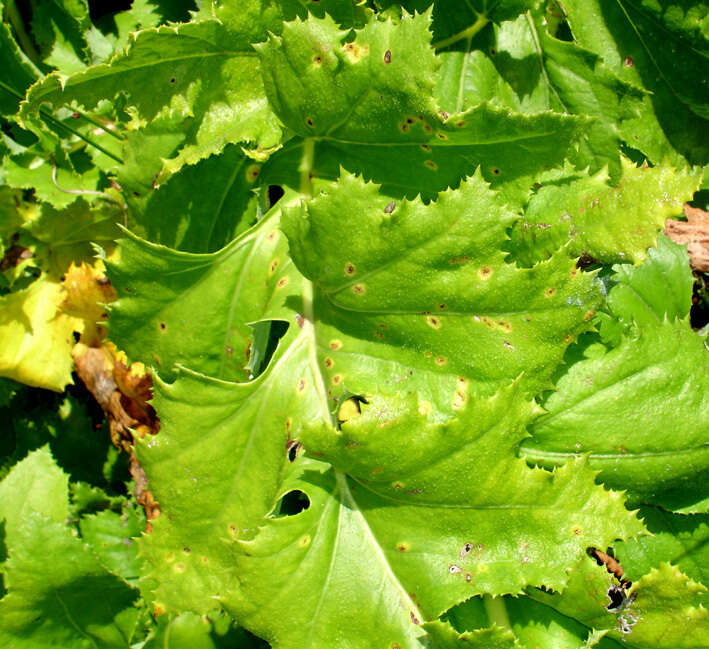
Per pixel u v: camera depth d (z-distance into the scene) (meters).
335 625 0.36
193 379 0.37
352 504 0.37
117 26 0.47
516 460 0.35
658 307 0.42
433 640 0.35
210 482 0.37
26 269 0.48
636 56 0.42
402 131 0.36
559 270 0.34
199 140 0.39
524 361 0.35
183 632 0.43
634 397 0.38
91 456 0.48
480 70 0.41
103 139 0.45
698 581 0.40
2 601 0.42
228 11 0.37
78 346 0.47
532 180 0.36
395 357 0.37
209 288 0.39
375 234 0.34
